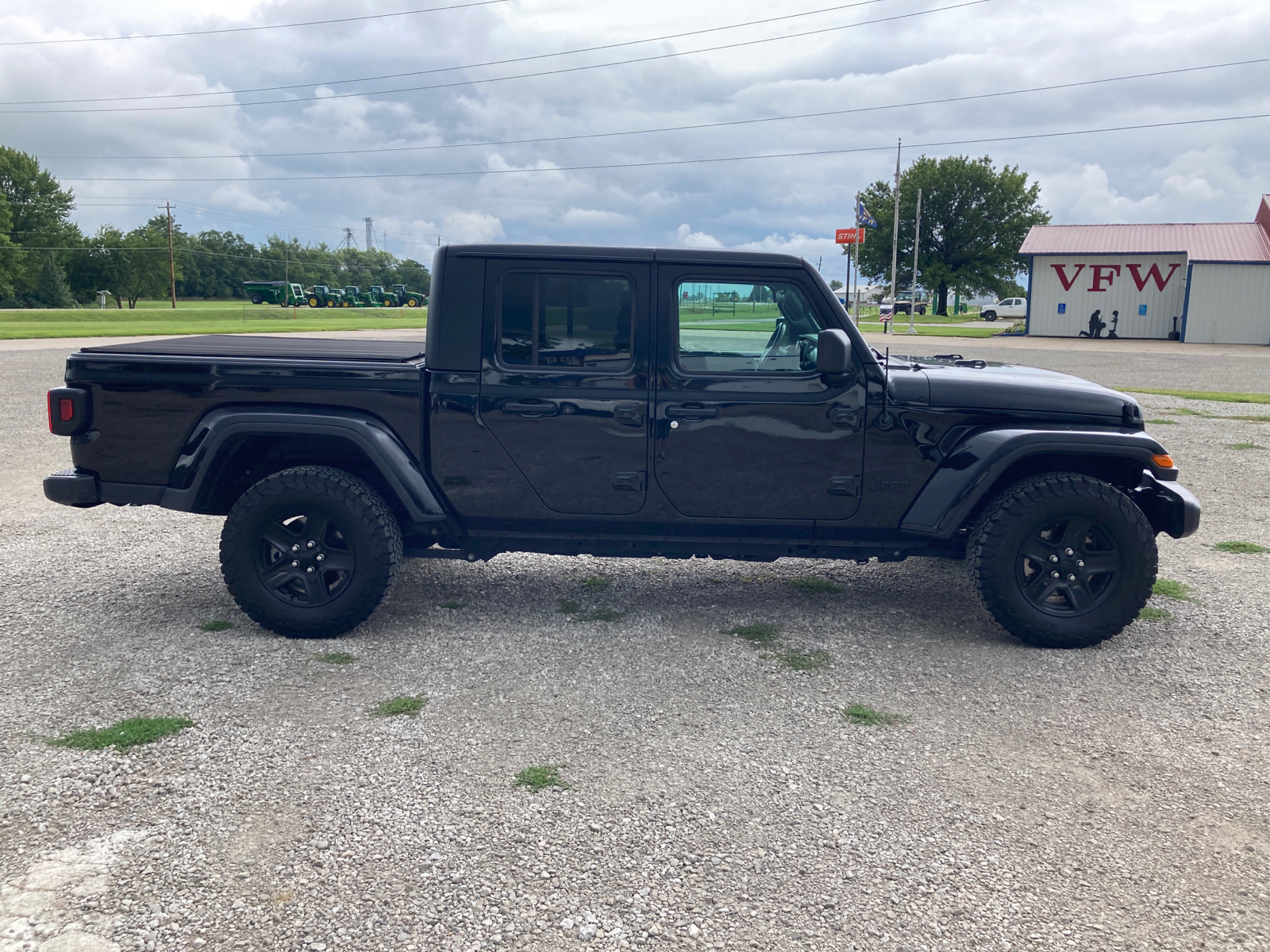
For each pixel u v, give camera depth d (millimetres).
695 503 4395
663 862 2641
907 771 3199
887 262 76688
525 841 2736
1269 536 6633
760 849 2715
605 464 4359
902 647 4410
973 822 2879
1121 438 4242
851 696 3834
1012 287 75000
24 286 94875
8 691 3756
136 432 4402
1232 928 2383
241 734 3402
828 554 4531
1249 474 8914
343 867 2594
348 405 4359
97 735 3350
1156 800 3029
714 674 4051
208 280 134250
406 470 4246
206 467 4277
